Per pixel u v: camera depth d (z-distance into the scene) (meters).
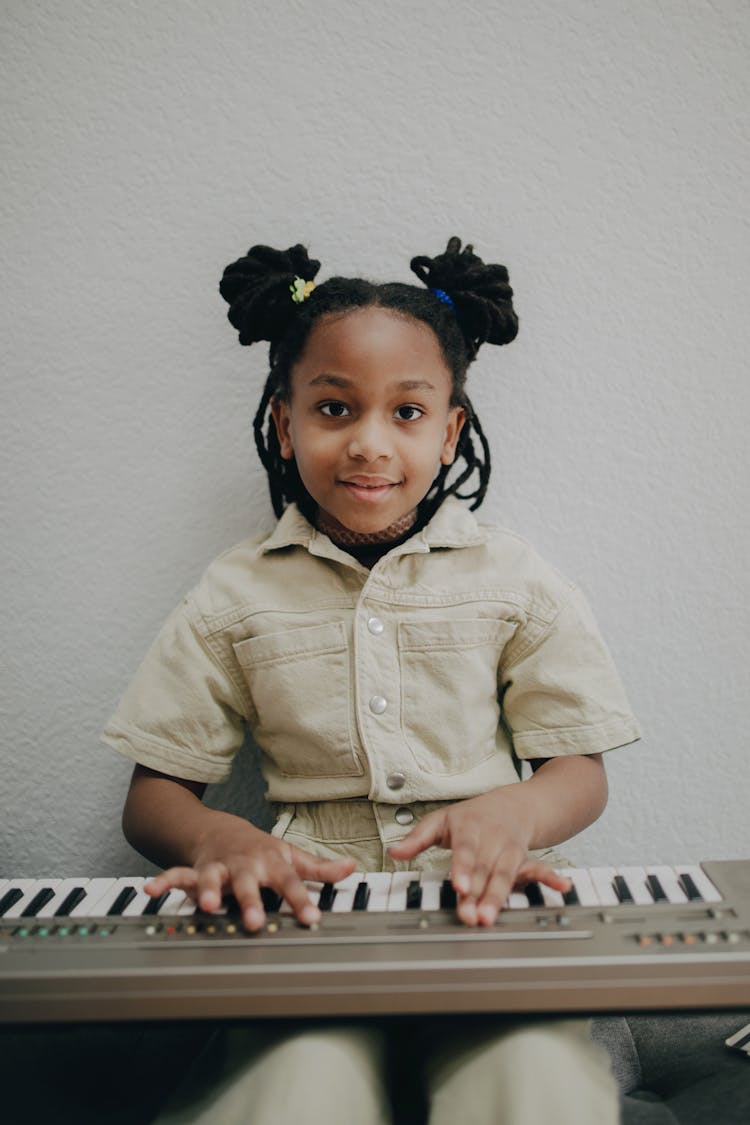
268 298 0.84
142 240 0.95
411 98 0.93
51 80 0.93
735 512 0.97
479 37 0.93
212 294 0.95
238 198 0.94
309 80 0.93
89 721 0.98
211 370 0.96
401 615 0.83
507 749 0.87
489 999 0.52
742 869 0.66
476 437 0.96
